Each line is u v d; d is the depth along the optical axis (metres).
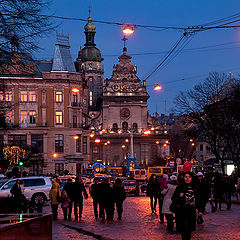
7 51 16.16
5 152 57.56
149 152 116.50
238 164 53.34
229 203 24.81
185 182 11.65
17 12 15.44
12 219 6.16
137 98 115.88
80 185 20.48
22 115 72.94
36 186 29.86
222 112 51.34
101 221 19.70
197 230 15.83
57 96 74.44
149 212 23.81
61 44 77.44
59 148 73.75
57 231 16.56
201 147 113.56
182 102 55.50
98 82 139.75
